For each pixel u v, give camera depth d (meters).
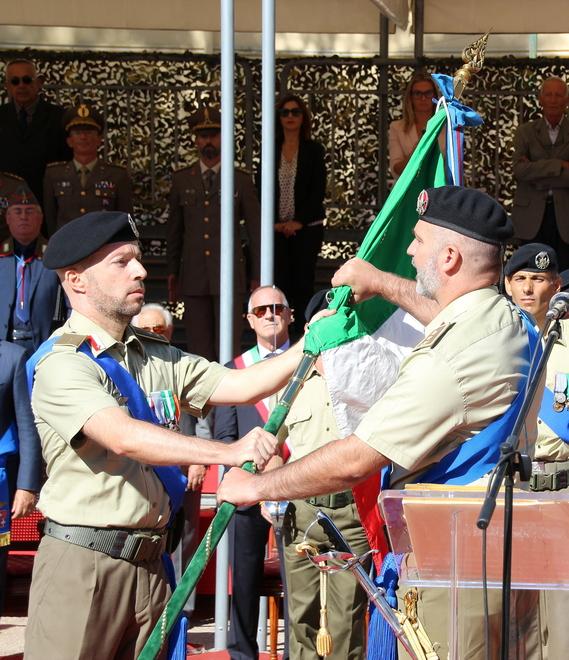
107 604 6.69
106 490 6.70
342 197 22.41
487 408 6.04
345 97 22.39
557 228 18.47
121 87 22.36
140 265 7.06
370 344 7.48
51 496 6.80
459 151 8.00
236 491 6.29
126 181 18.44
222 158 11.10
